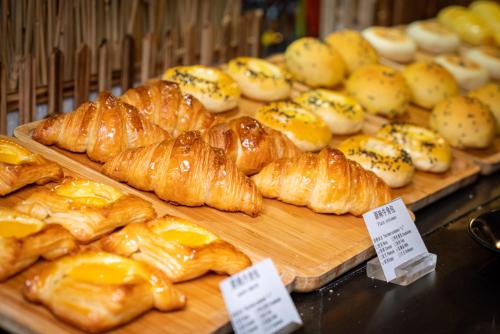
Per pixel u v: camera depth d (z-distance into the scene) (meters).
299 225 0.84
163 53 1.14
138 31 1.10
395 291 0.78
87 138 0.86
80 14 1.01
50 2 0.96
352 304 0.76
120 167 0.83
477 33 1.42
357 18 1.47
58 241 0.71
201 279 0.73
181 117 0.92
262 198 0.85
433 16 1.62
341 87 1.20
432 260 0.81
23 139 0.87
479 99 1.15
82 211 0.73
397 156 0.95
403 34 1.36
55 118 0.87
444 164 0.99
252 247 0.79
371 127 1.09
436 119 1.10
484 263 0.84
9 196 0.78
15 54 0.96
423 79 1.17
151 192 0.83
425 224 0.91
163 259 0.71
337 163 0.85
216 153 0.83
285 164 0.86
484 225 0.84
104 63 1.04
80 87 1.01
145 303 0.67
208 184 0.82
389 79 1.13
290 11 1.41
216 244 0.73
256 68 1.10
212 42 1.18
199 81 1.01
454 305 0.77
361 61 1.21
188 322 0.68
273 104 1.01
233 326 0.67
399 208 0.81
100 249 0.72
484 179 1.05
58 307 0.65
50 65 0.97
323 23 1.44
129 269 0.69
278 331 0.70
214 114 0.98
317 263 0.78
